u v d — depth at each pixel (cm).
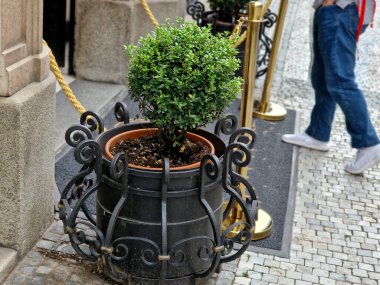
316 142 546
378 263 387
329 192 477
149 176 296
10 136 314
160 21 662
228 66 304
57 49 634
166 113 304
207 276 321
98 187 311
